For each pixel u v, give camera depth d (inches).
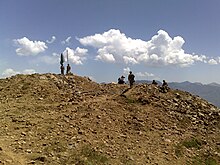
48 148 780.0
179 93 1449.3
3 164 643.5
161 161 860.6
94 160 768.9
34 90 1382.9
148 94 1370.6
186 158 928.9
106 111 1147.9
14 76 1604.3
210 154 1002.7
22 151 745.6
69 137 876.0
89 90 1561.3
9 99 1259.8
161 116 1192.8
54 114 1071.0
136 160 826.8
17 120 968.9
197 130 1157.1
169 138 1026.7
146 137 997.2
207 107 1370.6
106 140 907.4
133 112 1182.3
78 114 1083.9
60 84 1535.4
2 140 794.2
